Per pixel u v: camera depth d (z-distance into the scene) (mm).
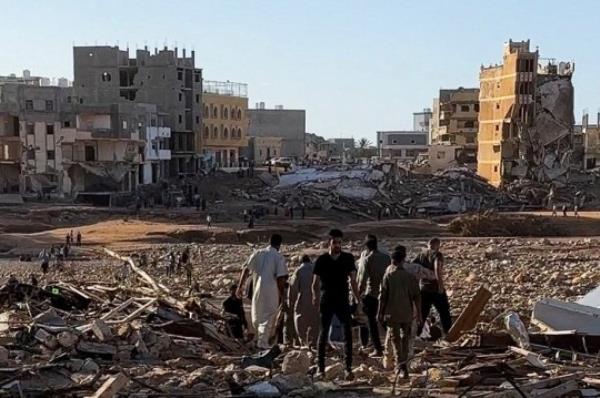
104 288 22250
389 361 14070
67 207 75375
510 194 94688
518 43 102625
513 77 101750
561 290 29906
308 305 16016
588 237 67812
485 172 108250
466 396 11719
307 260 16656
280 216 77938
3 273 41562
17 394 11508
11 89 85375
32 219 69188
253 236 62812
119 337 14992
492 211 77188
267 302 15773
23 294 20312
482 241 62281
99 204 83938
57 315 17188
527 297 27734
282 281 15906
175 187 90625
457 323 17328
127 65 106562
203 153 115125
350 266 13328
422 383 12758
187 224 69750
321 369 13289
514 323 16312
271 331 15953
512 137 102438
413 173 109500
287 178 98750
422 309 17469
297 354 13773
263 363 14125
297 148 166875
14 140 85188
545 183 99438
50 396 11523
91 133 87000
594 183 103938
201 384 12344
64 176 86875
